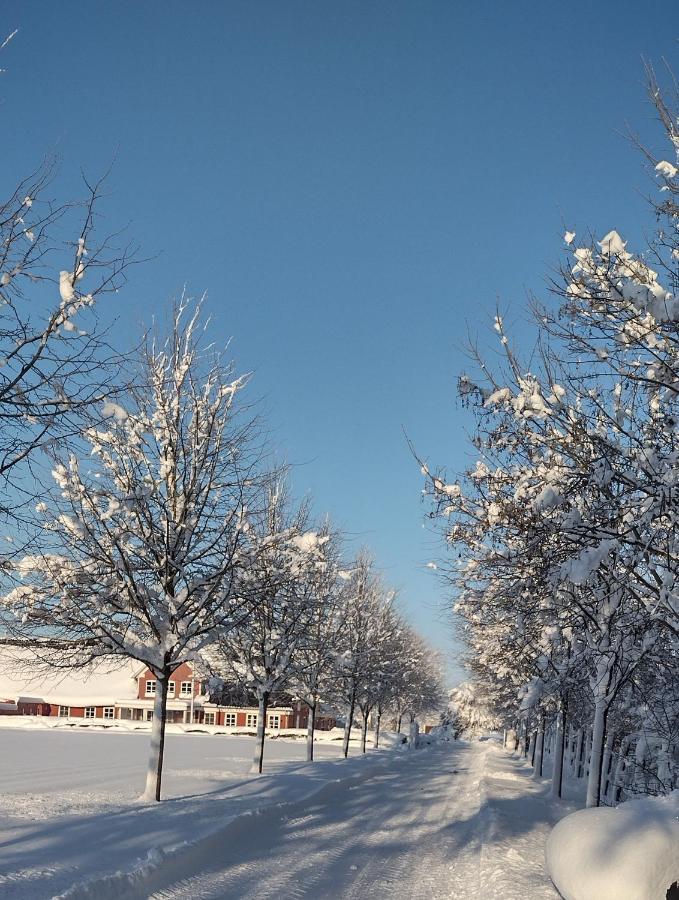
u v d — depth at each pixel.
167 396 18.23
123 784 22.44
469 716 63.97
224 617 17.80
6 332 8.79
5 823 13.09
